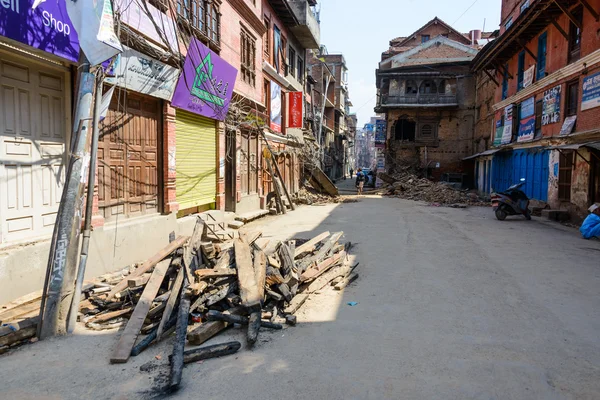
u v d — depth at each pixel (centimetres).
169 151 923
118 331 482
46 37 556
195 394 354
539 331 494
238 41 1333
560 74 1608
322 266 700
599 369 402
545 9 1566
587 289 659
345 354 431
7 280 532
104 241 705
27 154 588
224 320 474
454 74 3475
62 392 357
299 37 2372
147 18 789
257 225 1365
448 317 539
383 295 630
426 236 1157
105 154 737
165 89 879
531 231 1266
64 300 477
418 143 3575
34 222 603
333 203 2278
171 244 636
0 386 366
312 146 2791
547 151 1728
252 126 1525
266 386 367
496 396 354
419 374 390
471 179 3478
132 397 350
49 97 625
